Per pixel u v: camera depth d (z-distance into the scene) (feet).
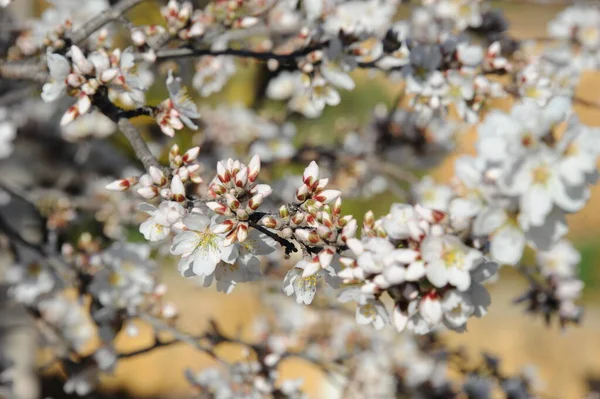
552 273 4.90
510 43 4.78
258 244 2.91
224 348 9.09
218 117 6.18
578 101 4.40
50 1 4.24
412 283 2.84
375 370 5.40
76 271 3.96
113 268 3.96
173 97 3.17
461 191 3.14
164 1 4.99
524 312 4.83
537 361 10.76
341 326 6.25
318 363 4.66
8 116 6.77
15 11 5.74
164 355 9.61
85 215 6.19
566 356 10.89
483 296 2.85
